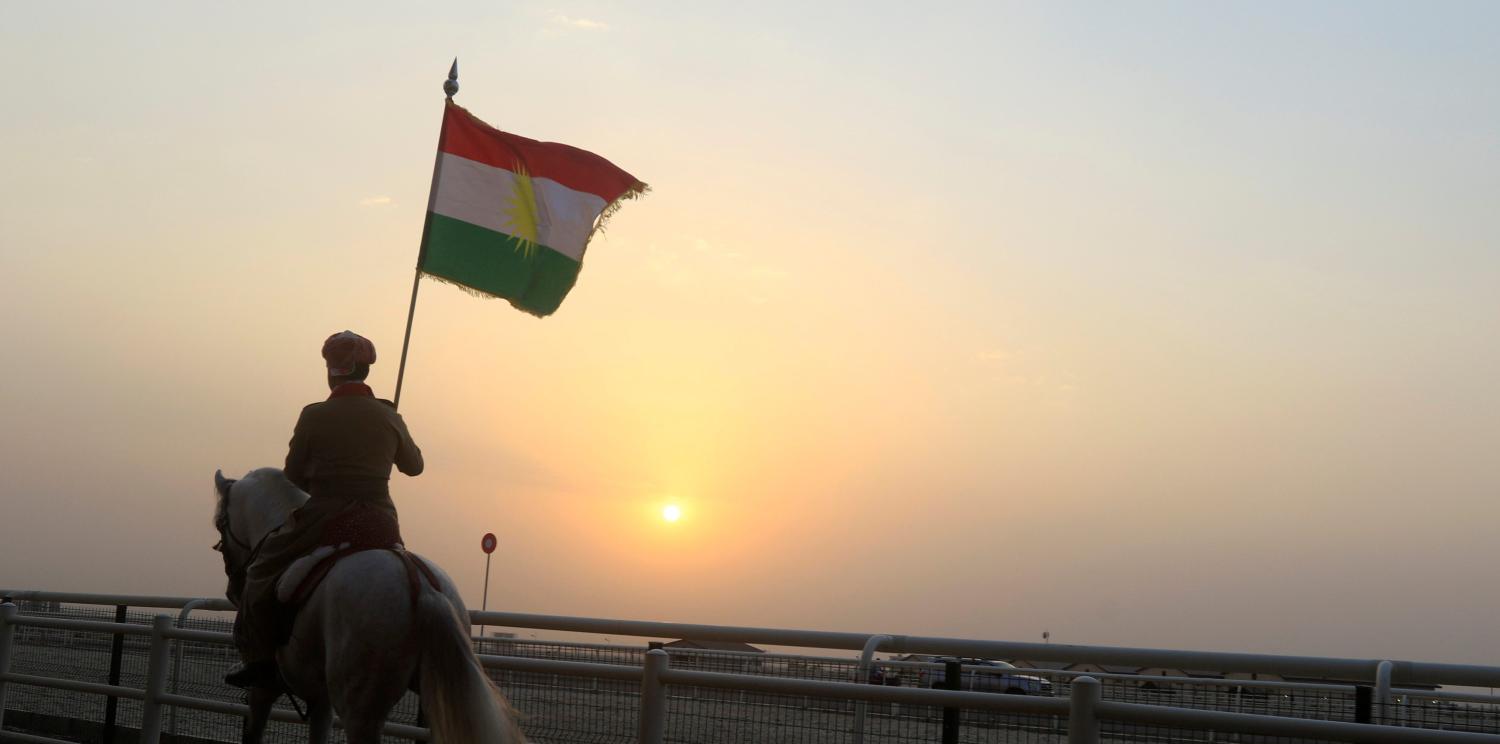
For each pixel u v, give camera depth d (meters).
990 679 7.70
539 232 10.53
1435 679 6.50
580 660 9.01
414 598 6.68
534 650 9.24
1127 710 5.73
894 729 6.78
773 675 8.13
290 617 6.98
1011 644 7.40
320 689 7.15
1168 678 8.09
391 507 7.29
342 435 7.19
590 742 7.98
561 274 10.61
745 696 7.22
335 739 9.30
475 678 6.64
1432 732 5.07
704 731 7.38
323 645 6.88
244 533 7.96
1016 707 6.12
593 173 10.68
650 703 7.48
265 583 7.10
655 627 8.82
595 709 7.98
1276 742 5.82
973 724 6.53
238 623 7.52
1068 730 5.89
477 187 10.41
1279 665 6.79
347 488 7.14
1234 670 6.96
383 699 6.61
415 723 9.07
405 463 7.55
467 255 10.30
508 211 10.48
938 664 7.86
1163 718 5.63
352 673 6.59
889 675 7.93
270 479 8.01
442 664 6.59
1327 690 6.74
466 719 6.54
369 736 6.59
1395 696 6.80
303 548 7.03
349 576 6.73
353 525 6.99
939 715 6.61
